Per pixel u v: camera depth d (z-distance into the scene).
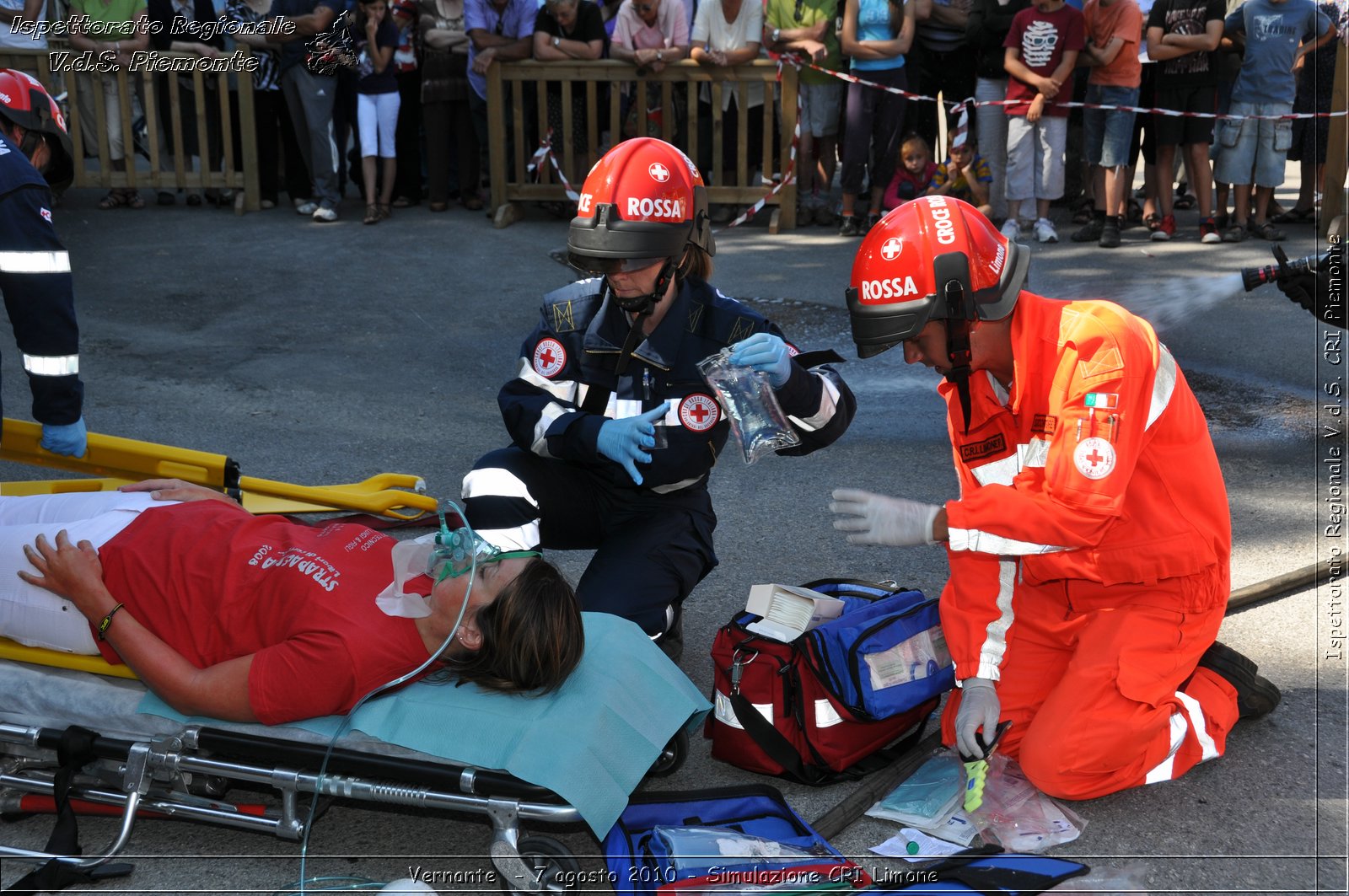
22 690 2.95
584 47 9.55
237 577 2.86
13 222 3.29
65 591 2.91
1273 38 8.55
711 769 3.17
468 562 2.75
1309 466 5.11
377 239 9.34
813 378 3.16
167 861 2.80
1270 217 9.79
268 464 5.20
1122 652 2.91
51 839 2.69
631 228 3.04
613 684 2.80
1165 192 9.19
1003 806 2.93
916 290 2.69
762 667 3.00
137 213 10.21
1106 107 8.75
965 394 2.81
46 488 4.19
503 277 8.37
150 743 2.74
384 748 2.70
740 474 5.15
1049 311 2.82
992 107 9.37
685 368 3.28
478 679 2.76
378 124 9.64
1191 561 2.93
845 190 9.46
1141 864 2.72
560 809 2.52
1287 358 6.52
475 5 9.58
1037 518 2.71
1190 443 2.94
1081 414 2.73
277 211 10.37
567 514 3.47
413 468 5.19
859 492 2.81
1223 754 3.14
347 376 6.43
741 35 9.46
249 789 3.06
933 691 3.10
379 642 2.72
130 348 6.82
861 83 9.10
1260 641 3.71
